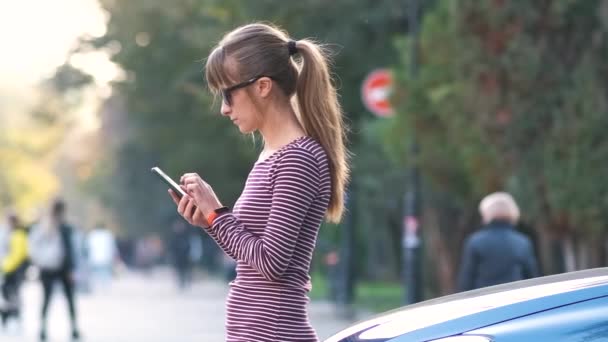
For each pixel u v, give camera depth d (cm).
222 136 7669
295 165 1017
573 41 3338
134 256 17225
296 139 1041
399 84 4272
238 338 1012
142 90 6906
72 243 4144
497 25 3334
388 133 4534
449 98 3806
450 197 5322
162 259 17600
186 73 6216
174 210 13988
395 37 5194
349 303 5969
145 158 13138
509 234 2405
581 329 941
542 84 3338
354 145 6009
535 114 3347
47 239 4112
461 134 3703
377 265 8600
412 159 4334
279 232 999
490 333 951
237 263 1034
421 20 5216
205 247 13162
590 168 3281
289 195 1009
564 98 3322
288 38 1091
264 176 1025
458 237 5456
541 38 3334
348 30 5494
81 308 6594
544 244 3928
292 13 5334
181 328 4906
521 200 3378
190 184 1034
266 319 1004
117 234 17600
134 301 7438
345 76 5831
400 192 5862
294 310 1010
